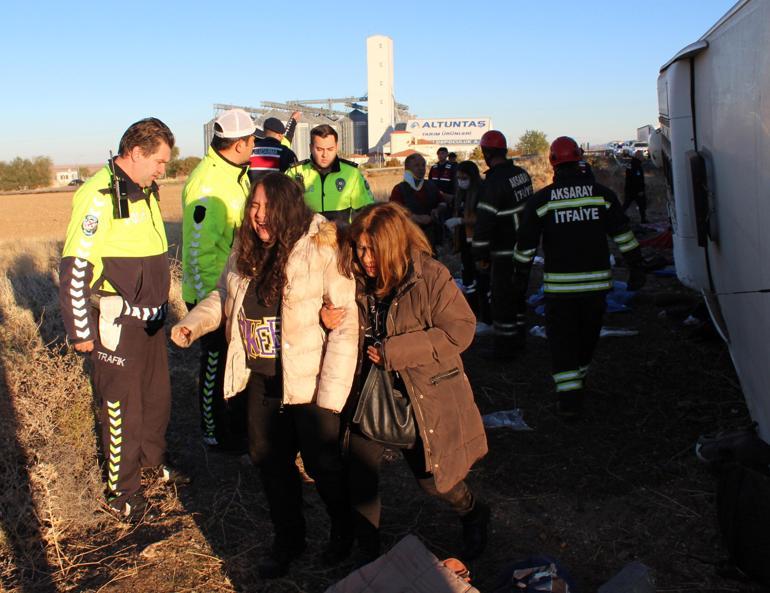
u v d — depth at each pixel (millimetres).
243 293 3188
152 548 3674
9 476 4324
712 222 5297
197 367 6512
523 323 6555
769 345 3771
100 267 3811
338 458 3275
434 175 12438
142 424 4109
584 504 3986
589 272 4859
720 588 3225
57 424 4855
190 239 4375
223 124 4270
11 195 58969
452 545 3652
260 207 3070
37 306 8977
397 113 100938
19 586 3426
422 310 2994
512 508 3979
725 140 4797
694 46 5535
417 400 2984
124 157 3773
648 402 5285
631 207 19531
